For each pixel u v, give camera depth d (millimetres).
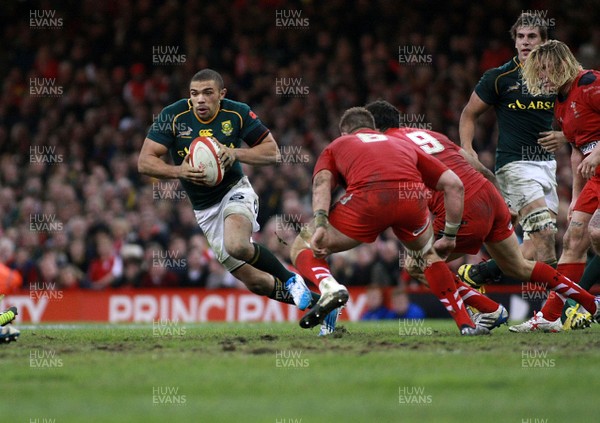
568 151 60469
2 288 26219
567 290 26844
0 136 71250
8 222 62531
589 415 14398
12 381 17688
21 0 82125
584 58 70562
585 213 28375
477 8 74250
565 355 20266
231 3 77000
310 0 76625
